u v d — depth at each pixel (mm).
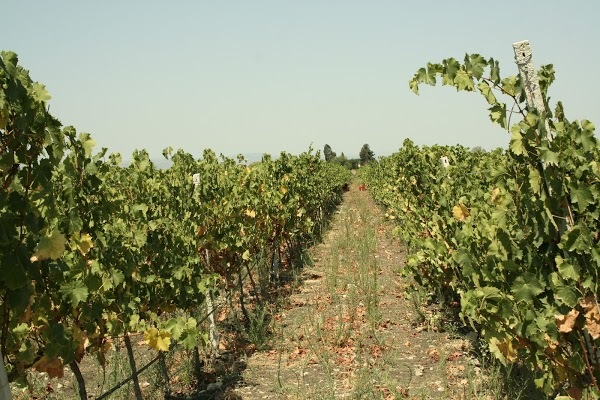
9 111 2955
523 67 3266
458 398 5426
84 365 7441
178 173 8367
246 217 9719
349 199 40125
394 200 15914
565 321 3295
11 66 2871
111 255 4578
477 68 3328
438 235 7672
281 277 12531
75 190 4051
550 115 3334
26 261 3010
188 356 6832
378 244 16062
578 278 3248
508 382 5172
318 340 7551
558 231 3406
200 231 7785
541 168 3422
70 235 3832
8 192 3070
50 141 3154
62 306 3863
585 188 3199
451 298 8047
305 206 15070
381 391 5594
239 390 6262
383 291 10281
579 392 3514
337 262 12461
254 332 7949
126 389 6156
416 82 3490
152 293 5602
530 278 3521
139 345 8016
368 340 7625
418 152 12602
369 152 100250
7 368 3646
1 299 3238
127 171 7637
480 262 4746
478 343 6855
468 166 10727
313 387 6133
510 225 3877
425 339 7531
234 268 9055
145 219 5777
